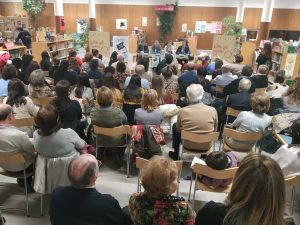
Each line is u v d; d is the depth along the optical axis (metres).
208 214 1.22
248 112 3.20
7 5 15.34
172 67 5.70
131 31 15.16
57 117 2.35
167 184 1.42
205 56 8.11
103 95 3.12
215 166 2.30
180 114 3.15
